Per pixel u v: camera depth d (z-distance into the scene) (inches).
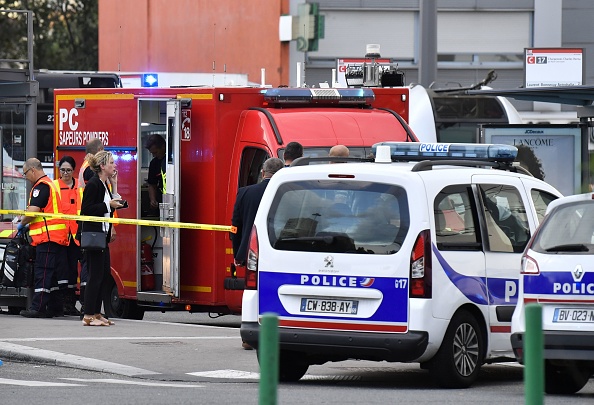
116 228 1488.7
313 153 1323.8
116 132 1478.8
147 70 3722.9
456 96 2042.3
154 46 3693.4
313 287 936.9
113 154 1480.1
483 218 976.9
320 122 1350.9
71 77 2546.8
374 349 918.4
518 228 1010.7
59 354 1086.4
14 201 1672.0
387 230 925.8
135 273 1466.5
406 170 937.5
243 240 1112.2
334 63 3270.2
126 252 1476.4
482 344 967.6
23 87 1633.9
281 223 954.7
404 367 1085.8
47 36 4594.0
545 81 2373.3
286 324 944.3
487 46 3233.3
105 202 1305.4
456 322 939.3
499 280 978.1
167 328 1321.4
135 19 3772.1
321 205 945.5
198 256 1395.2
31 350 1104.8
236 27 3398.1
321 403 812.0
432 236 923.4
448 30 3235.7
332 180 946.7
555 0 3203.7
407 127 1387.8
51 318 1460.4
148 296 1443.2
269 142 1318.9
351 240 931.3
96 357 1075.3
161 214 1393.9
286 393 879.1
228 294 1370.6
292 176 959.0
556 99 1600.6
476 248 965.2
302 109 1379.2
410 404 810.2
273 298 949.8
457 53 3238.2
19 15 4517.7
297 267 941.8
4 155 1675.7
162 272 1448.1
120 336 1229.7
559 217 907.4
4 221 1648.6
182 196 1398.9
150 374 986.1
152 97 1433.3
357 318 925.2
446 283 930.1
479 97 2047.2
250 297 957.8
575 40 3213.6
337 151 1141.7
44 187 1459.2
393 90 1475.1
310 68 3275.1
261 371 478.0
